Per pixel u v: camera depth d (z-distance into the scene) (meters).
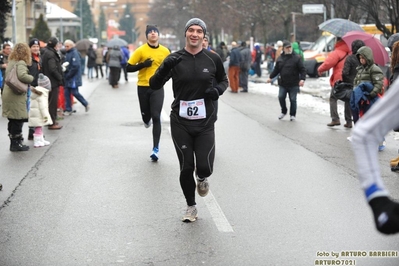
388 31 28.36
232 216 8.40
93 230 7.83
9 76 13.05
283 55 19.20
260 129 17.33
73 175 11.18
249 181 10.55
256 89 33.81
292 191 9.80
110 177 10.98
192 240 7.38
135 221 8.21
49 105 17.33
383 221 3.08
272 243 7.23
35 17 69.56
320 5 35.50
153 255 6.86
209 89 7.78
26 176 11.13
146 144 14.68
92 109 23.06
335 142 14.87
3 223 8.18
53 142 15.10
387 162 12.30
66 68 20.94
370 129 3.24
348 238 7.41
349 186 10.11
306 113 21.62
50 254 6.93
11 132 13.71
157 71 7.93
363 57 13.54
